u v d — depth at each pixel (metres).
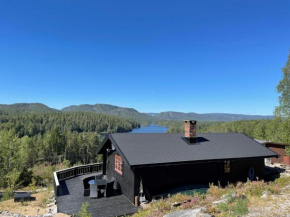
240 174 12.51
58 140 65.25
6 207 10.30
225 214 5.60
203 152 11.75
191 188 10.76
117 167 12.39
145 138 12.73
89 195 10.95
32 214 9.16
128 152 10.47
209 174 11.70
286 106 27.47
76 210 8.91
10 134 32.41
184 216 5.91
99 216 8.28
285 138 31.05
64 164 26.20
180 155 10.95
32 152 55.12
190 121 13.02
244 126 88.38
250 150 12.98
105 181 11.22
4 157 28.17
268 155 12.67
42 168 24.78
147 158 10.10
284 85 27.34
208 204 7.02
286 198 6.91
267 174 14.49
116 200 10.18
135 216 7.86
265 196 7.21
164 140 12.78
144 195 9.73
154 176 10.31
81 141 76.44
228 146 13.18
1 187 19.84
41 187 17.83
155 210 7.70
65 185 12.87
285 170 16.25
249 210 5.93
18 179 18.59
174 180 10.76
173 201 8.41
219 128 104.62
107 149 14.17
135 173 9.73
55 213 8.70
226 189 9.81
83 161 74.12
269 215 5.49
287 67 27.17
